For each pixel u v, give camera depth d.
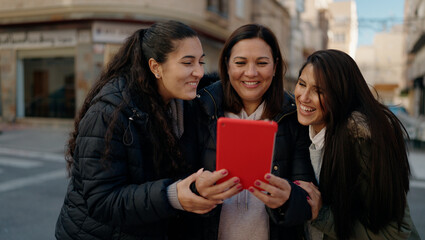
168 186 1.05
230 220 1.34
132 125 1.10
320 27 28.55
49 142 8.69
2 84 11.71
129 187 1.05
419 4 17.66
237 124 0.90
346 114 1.17
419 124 9.02
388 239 1.13
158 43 1.12
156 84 1.22
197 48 1.15
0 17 11.24
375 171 1.08
